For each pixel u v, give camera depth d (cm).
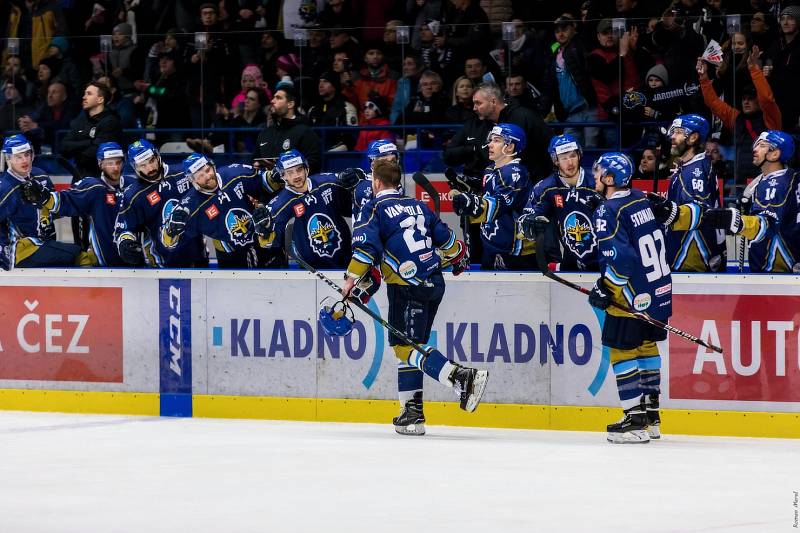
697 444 2016
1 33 3033
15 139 2425
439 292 2083
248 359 2295
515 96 2633
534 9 2698
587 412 2144
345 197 2327
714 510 1535
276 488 1675
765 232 2102
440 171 2656
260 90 2778
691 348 2102
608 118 2573
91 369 2378
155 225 2397
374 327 2225
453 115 2673
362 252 2044
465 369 2022
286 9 2839
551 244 2272
